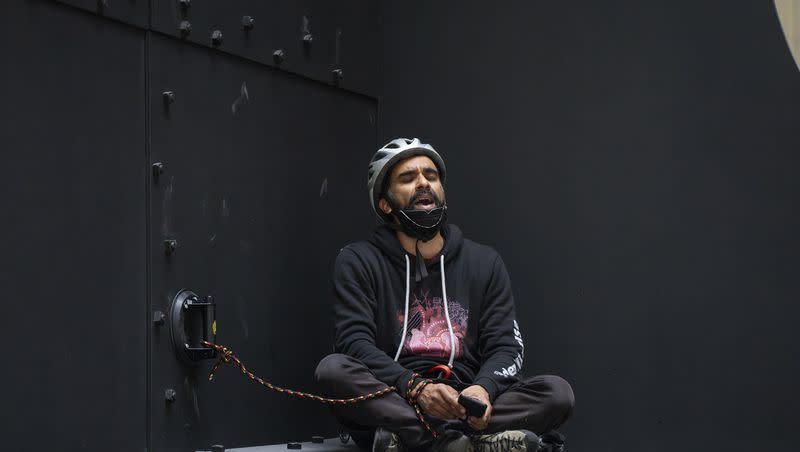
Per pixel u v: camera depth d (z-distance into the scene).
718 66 3.11
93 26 2.59
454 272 2.98
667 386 3.12
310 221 3.41
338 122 3.57
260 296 3.17
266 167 3.22
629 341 3.20
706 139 3.12
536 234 3.39
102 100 2.61
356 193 3.65
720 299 3.06
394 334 2.91
